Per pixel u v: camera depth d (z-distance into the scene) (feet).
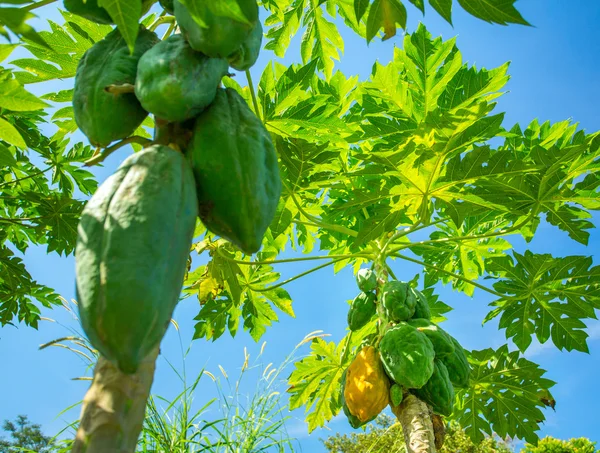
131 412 5.66
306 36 21.97
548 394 17.85
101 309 5.49
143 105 7.09
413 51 16.62
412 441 12.54
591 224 17.49
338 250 22.04
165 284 5.85
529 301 18.98
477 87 16.28
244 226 7.11
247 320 21.45
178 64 7.02
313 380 19.69
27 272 21.97
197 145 7.23
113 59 7.70
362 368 13.66
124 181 6.34
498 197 16.85
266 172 7.41
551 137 19.24
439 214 19.90
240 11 6.79
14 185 22.35
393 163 15.62
